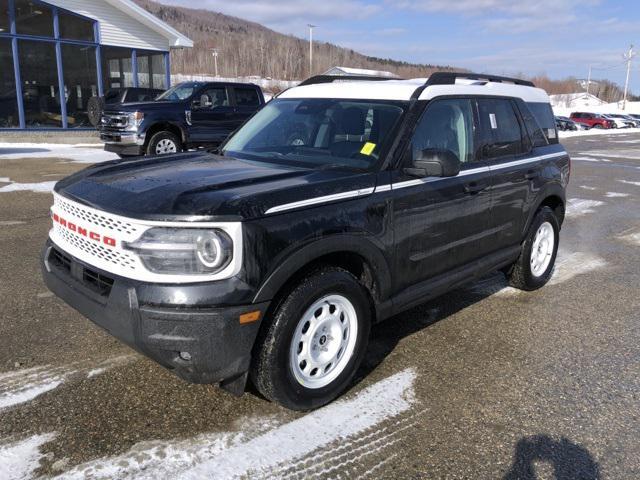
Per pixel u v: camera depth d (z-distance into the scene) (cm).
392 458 277
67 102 1994
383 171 342
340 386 324
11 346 376
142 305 262
